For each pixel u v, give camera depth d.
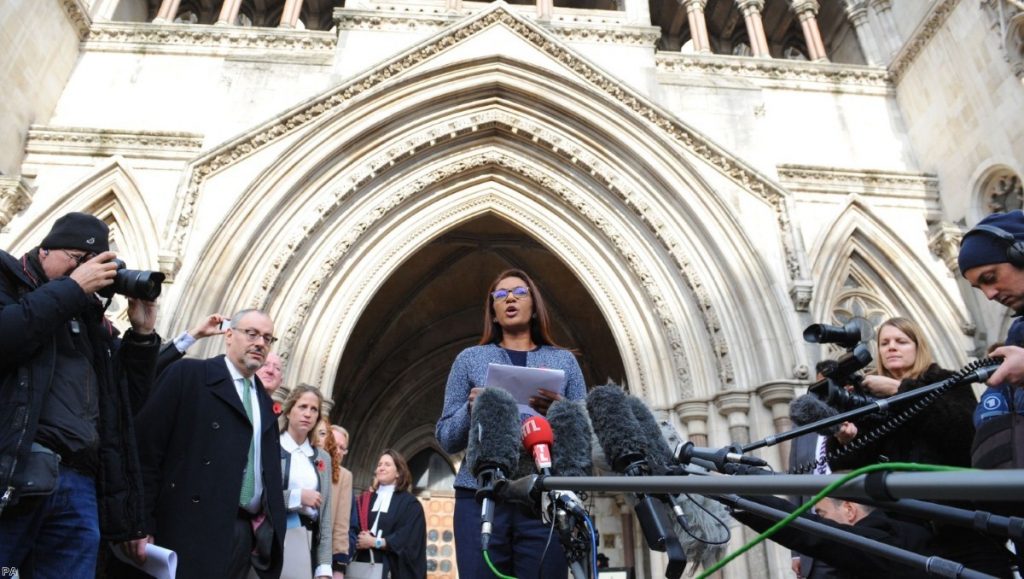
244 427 4.04
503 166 12.02
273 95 11.55
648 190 11.36
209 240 9.85
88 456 3.04
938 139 11.70
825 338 3.08
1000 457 2.62
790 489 1.43
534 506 2.27
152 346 3.55
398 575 6.56
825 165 11.74
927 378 3.23
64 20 11.53
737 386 9.86
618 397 2.53
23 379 2.80
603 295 11.32
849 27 14.93
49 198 10.36
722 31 16.70
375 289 11.12
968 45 10.99
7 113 10.25
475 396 2.87
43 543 2.89
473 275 16.45
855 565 3.00
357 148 11.28
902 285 11.04
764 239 10.71
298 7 13.53
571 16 13.36
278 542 4.00
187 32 12.25
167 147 10.91
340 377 16.42
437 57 11.70
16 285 3.09
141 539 3.29
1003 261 2.68
